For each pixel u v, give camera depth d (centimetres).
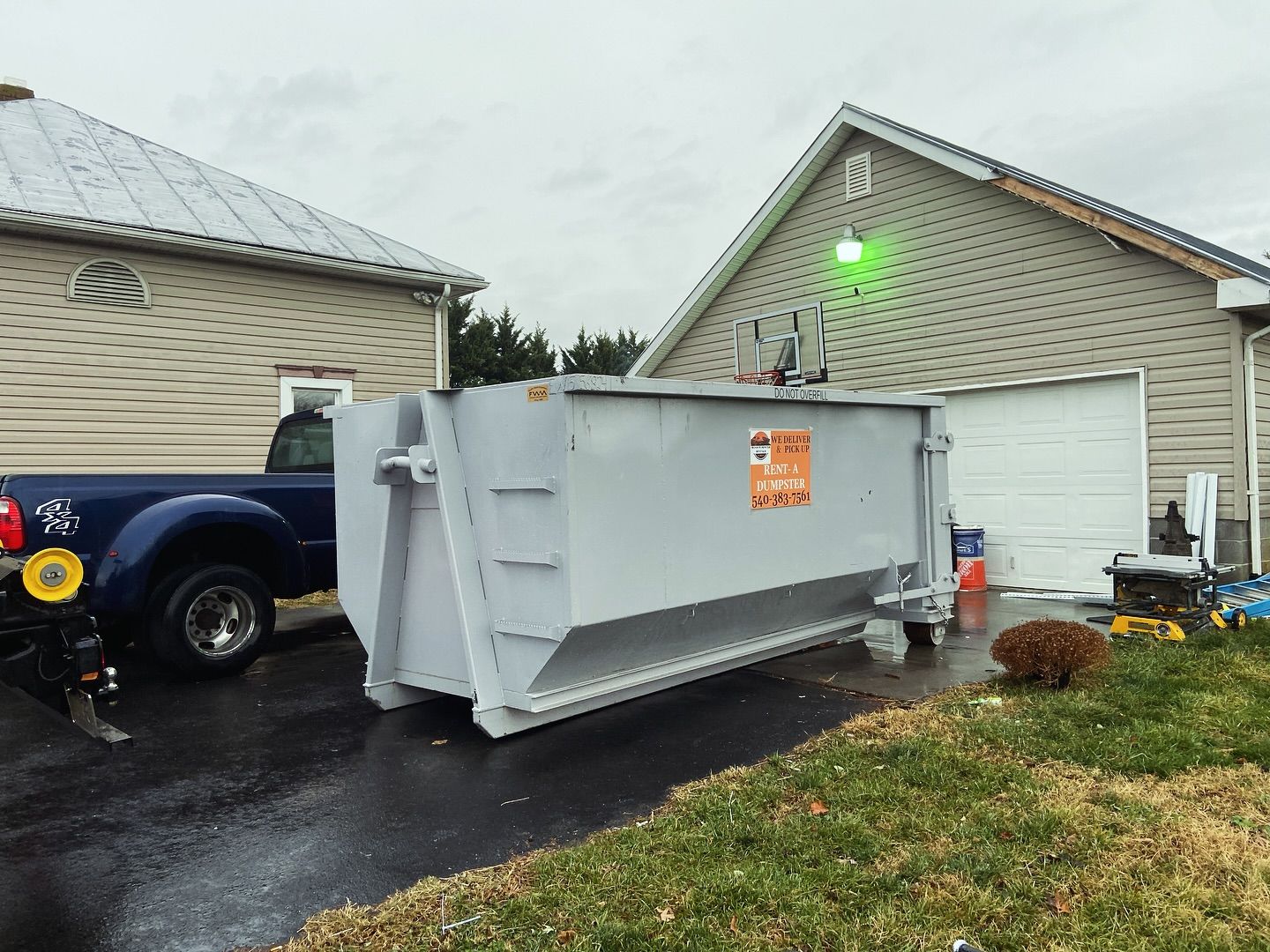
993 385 980
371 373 1211
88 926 265
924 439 643
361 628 506
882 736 423
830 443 560
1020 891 265
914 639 666
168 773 406
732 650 527
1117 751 384
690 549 457
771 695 525
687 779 384
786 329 1205
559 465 395
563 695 436
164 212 1070
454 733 461
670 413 449
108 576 534
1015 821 315
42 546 514
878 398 590
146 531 550
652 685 484
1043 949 237
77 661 361
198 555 620
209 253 1041
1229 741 400
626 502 422
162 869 304
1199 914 251
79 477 538
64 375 959
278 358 1120
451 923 258
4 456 922
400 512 476
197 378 1052
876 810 327
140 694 554
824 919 251
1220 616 643
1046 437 945
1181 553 658
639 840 310
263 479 640
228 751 437
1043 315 937
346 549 513
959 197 1012
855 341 1130
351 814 352
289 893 284
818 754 402
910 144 1027
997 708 466
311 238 1170
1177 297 836
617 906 262
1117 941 238
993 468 992
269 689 564
